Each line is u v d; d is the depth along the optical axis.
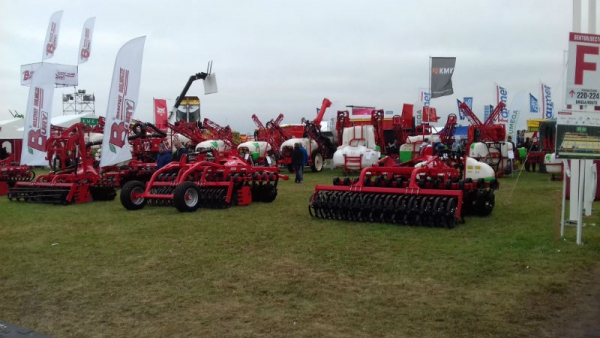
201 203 11.75
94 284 5.71
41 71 15.20
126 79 12.90
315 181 18.75
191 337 4.21
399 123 25.16
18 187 13.38
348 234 8.21
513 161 21.53
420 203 8.73
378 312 4.70
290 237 8.08
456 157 10.52
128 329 4.41
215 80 21.47
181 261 6.64
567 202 11.91
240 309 4.84
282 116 24.64
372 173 9.97
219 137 23.27
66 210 11.55
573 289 5.27
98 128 19.25
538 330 4.24
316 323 4.46
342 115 22.06
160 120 25.61
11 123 28.53
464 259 6.49
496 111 20.33
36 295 5.36
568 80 7.23
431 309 4.75
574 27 8.17
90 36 20.25
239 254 6.98
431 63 20.95
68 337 4.26
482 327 4.30
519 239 7.62
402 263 6.36
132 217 10.34
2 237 8.40
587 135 7.22
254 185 12.70
